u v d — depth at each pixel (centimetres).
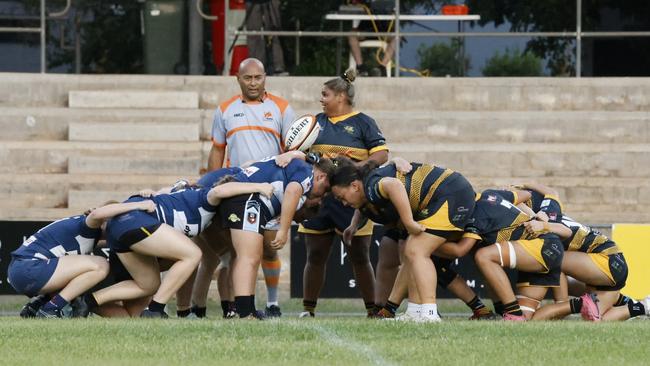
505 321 3494
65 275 3656
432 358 2614
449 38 6406
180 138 5875
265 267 4141
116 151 5731
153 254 3653
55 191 5491
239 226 3616
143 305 3797
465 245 3656
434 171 3588
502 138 5966
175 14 6512
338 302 4762
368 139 4059
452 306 4747
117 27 6494
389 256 4059
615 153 5756
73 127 5862
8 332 3017
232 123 4134
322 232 4169
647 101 6206
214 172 3809
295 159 3678
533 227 3769
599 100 6206
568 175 5734
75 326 3158
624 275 3972
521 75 6412
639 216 5341
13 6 6400
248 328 3100
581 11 6431
